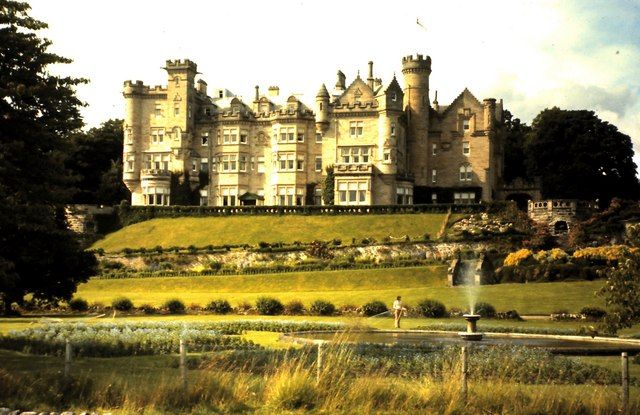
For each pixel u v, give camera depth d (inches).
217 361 1122.0
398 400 862.5
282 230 3846.0
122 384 923.4
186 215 4180.6
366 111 4286.4
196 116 4635.8
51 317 2229.3
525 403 850.8
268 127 4537.4
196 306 2443.4
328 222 3917.3
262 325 1823.3
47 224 1378.0
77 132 1664.6
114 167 4830.2
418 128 4402.1
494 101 4345.5
